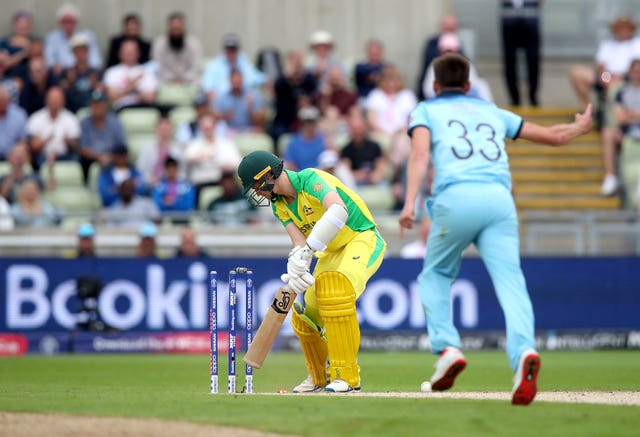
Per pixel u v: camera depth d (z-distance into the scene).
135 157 60.19
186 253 50.25
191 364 41.75
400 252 52.16
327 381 24.86
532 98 67.00
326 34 65.00
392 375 34.75
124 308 49.59
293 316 24.44
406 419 18.05
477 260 50.78
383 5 70.06
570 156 65.38
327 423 17.72
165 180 54.19
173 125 61.44
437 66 22.83
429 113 22.23
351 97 62.19
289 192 23.11
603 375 34.69
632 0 72.06
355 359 23.70
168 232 51.38
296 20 69.69
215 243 51.09
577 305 51.62
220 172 56.00
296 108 60.66
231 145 56.81
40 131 58.41
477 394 24.42
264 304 49.81
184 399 21.25
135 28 64.12
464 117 22.16
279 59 65.75
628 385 30.16
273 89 62.88
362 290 23.47
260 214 51.44
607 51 64.88
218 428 17.41
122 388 27.62
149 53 64.56
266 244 51.28
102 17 68.50
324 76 63.59
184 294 49.69
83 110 61.06
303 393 23.66
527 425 17.64
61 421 18.22
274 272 49.88
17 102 61.06
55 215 50.28
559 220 52.78
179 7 69.12
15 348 49.09
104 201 54.72
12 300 49.22
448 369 21.48
